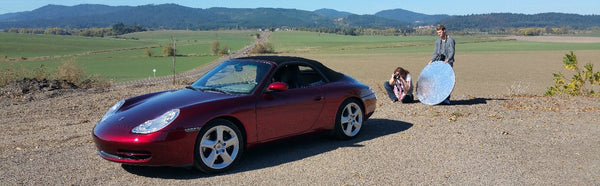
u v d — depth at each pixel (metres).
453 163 5.07
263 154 5.55
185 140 4.54
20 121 8.38
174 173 4.82
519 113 8.26
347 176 4.65
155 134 4.44
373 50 158.38
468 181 4.48
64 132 7.07
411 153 5.48
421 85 9.50
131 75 82.62
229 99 4.94
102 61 123.12
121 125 4.64
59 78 15.23
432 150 5.61
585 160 5.18
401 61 91.19
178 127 4.51
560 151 5.57
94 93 12.48
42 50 171.62
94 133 4.76
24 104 10.52
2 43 186.88
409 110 8.61
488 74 54.28
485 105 9.16
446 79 8.99
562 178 4.57
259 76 5.36
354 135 6.29
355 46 197.00
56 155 5.54
